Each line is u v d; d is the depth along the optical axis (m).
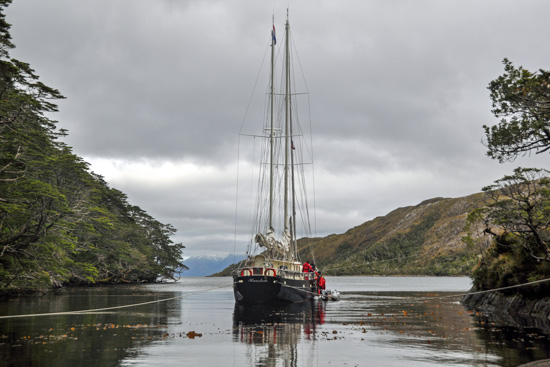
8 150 51.81
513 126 24.94
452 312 36.84
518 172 33.88
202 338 21.95
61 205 54.94
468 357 16.81
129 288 96.44
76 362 15.74
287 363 15.87
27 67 43.97
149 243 151.50
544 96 23.53
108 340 21.02
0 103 44.22
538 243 34.06
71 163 65.00
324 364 15.68
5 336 22.08
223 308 42.53
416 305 46.22
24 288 58.06
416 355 17.31
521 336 22.20
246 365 15.49
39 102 48.03
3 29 39.38
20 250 49.22
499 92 24.95
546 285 31.62
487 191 36.16
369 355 17.34
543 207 33.12
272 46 57.59
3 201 47.16
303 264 57.03
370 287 116.81
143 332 24.11
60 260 60.16
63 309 38.66
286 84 61.16
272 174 55.53
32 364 15.34
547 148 24.98
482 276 44.50
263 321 30.31
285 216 57.66
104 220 72.50
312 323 29.00
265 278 43.22
